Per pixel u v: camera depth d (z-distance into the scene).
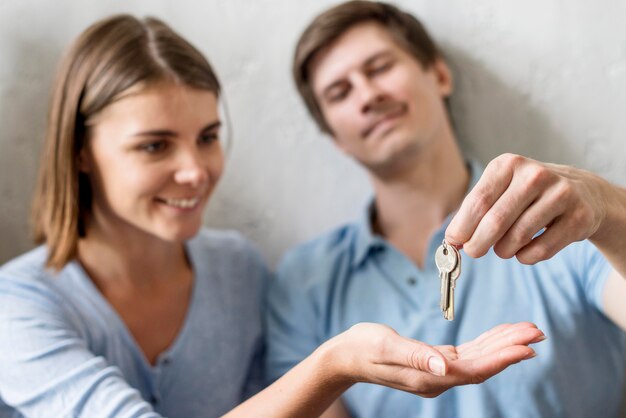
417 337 1.03
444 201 1.11
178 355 1.01
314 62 1.14
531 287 1.01
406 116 1.07
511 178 0.59
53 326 0.90
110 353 0.96
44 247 1.04
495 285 1.03
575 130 1.21
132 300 1.02
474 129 1.24
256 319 1.13
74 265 0.99
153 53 0.93
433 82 1.12
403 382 0.63
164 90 0.91
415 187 1.10
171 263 1.05
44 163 1.00
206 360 1.04
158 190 0.94
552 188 0.59
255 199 1.30
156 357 1.02
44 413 0.86
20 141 1.27
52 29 1.26
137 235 1.00
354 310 1.10
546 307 1.00
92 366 0.85
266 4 1.28
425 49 1.14
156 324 1.03
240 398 1.08
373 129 1.08
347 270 1.14
